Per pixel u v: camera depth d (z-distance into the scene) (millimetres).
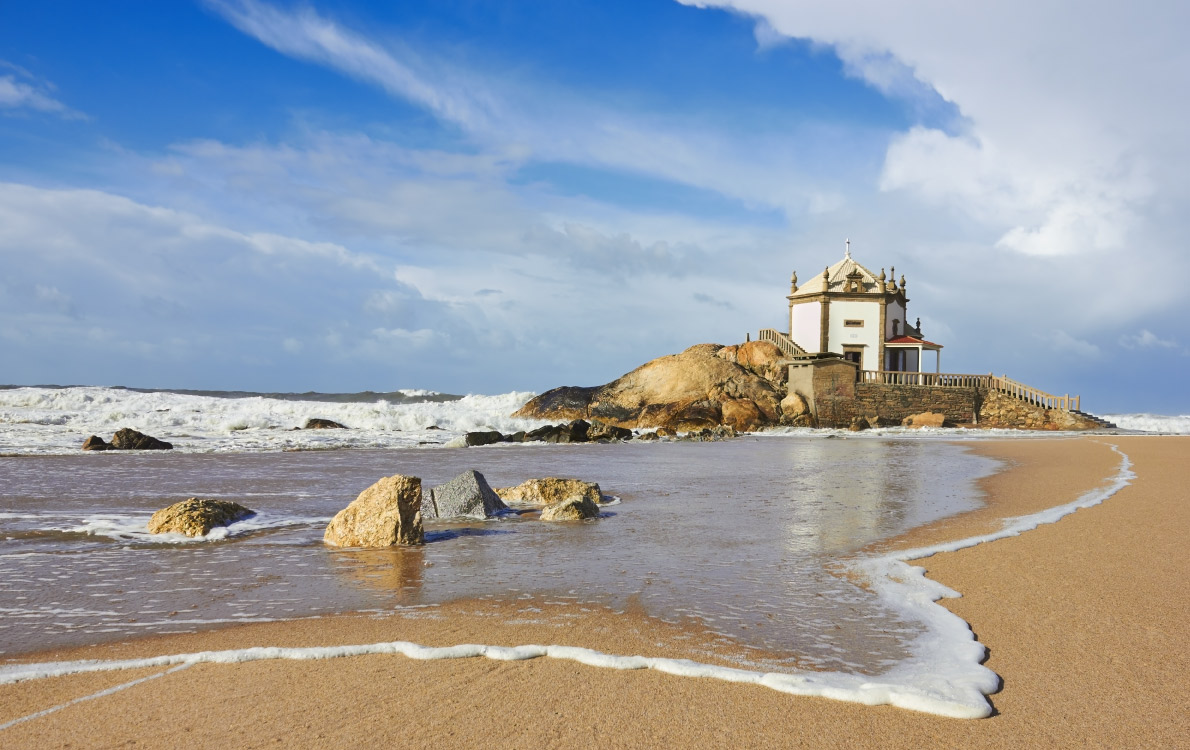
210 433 31281
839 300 55406
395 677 4430
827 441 35281
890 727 3773
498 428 44625
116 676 4469
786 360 50656
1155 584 6742
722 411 46688
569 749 3494
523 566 7711
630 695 4168
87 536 9234
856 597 6398
